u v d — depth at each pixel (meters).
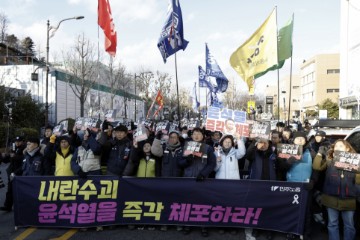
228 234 5.89
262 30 9.24
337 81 72.81
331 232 5.07
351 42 33.16
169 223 6.01
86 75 36.22
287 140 8.67
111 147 6.60
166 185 6.01
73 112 39.62
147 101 50.06
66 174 6.48
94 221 6.06
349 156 4.90
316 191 6.07
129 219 6.08
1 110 25.08
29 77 36.78
